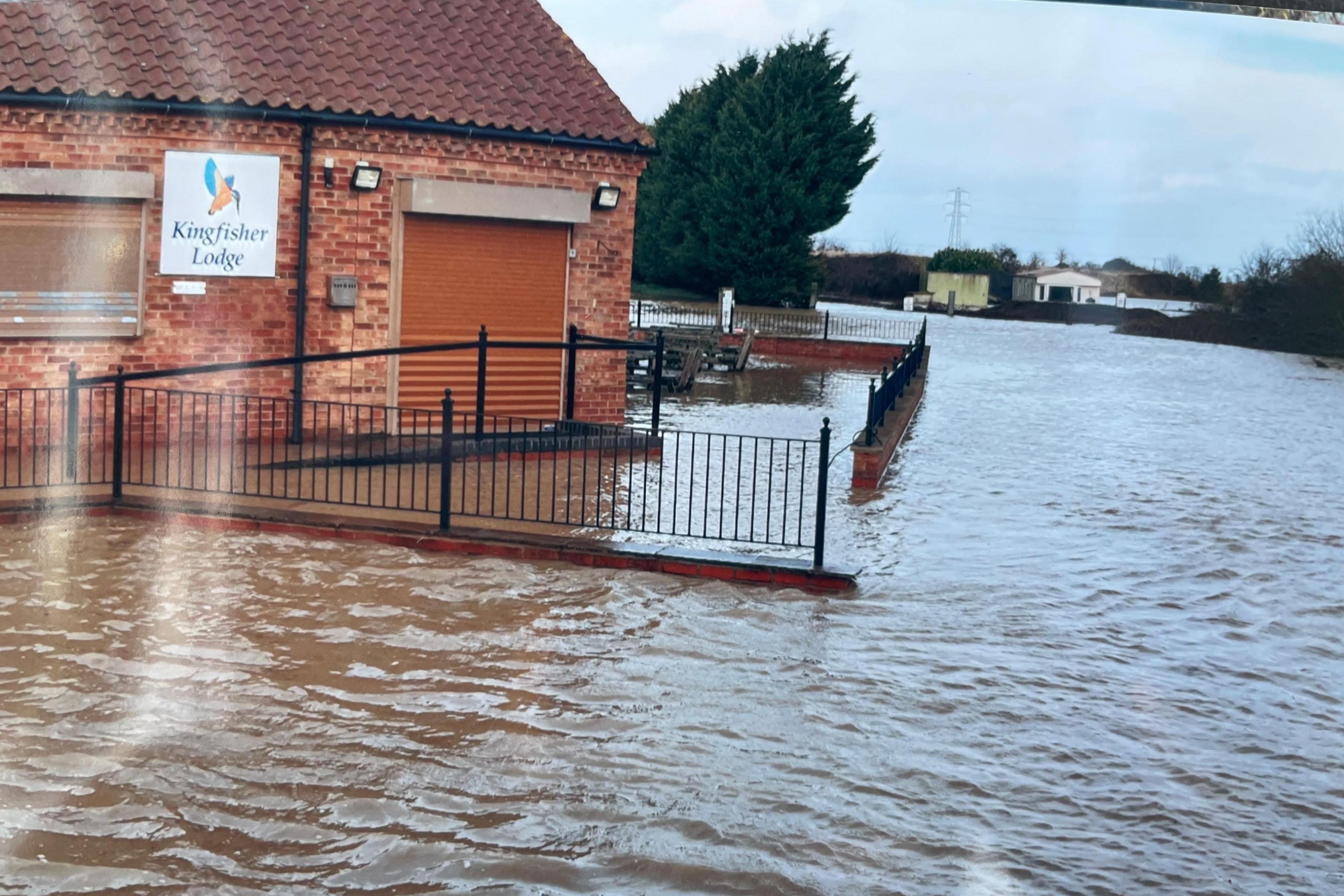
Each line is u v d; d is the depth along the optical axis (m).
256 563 10.66
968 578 11.83
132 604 9.43
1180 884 6.14
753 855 6.21
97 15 14.87
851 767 7.34
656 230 60.12
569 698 8.17
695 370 27.55
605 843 6.27
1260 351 53.41
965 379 33.97
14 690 7.73
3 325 13.91
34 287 14.10
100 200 14.34
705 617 10.05
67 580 9.90
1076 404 29.02
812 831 6.50
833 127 54.56
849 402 26.89
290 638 8.93
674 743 7.54
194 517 11.66
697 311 45.84
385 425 12.51
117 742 7.09
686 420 22.11
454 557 11.23
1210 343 56.06
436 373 16.73
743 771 7.20
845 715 8.16
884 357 38.94
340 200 15.74
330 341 15.91
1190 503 16.50
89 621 9.01
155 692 7.84
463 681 8.34
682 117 60.28
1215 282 61.25
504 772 7.01
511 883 5.85
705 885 5.91
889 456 18.30
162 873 5.76
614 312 18.14
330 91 15.59
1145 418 26.67
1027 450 20.78
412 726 7.57
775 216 54.72
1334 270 52.25
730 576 11.15
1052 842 6.52
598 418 18.27
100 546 10.89
